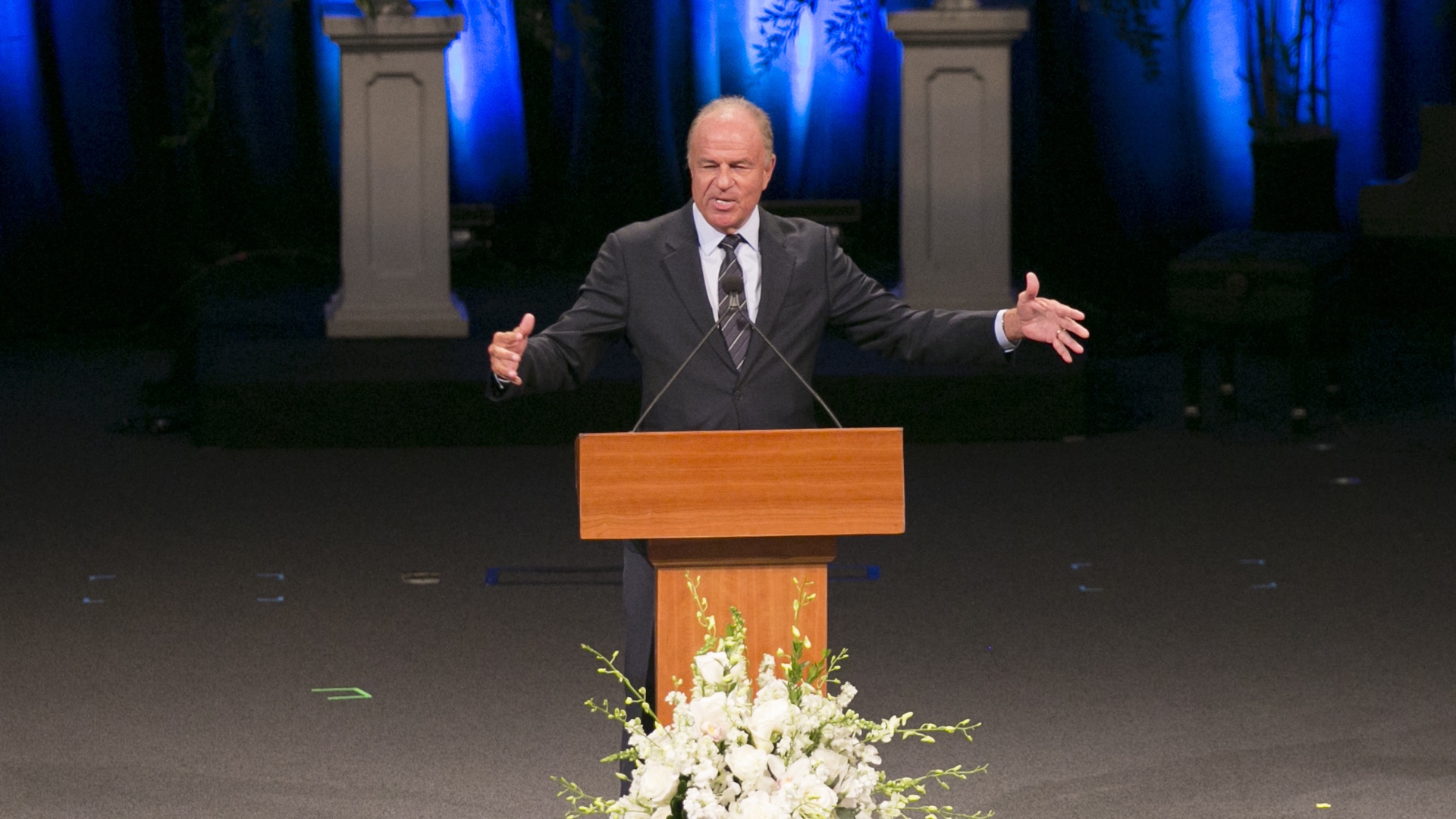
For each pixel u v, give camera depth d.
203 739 12.29
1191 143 34.59
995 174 25.69
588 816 10.66
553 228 35.19
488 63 34.34
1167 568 17.33
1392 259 33.94
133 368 29.61
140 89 33.59
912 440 23.78
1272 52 31.17
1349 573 17.06
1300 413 24.03
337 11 25.84
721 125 8.80
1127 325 32.94
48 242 33.56
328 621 15.43
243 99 33.88
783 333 9.21
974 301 25.84
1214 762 11.84
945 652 14.54
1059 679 13.78
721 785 7.73
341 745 12.20
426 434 23.39
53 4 33.03
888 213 35.00
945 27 25.34
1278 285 23.67
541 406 23.44
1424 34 33.75
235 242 34.50
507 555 17.88
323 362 24.31
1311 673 13.88
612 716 8.27
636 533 7.91
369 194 25.62
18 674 13.81
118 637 14.89
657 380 9.17
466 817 10.87
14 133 33.09
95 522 19.19
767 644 8.29
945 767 11.82
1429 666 14.04
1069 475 21.77
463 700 13.22
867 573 17.25
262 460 22.56
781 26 32.12
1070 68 34.53
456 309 26.03
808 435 7.96
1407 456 22.75
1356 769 11.67
